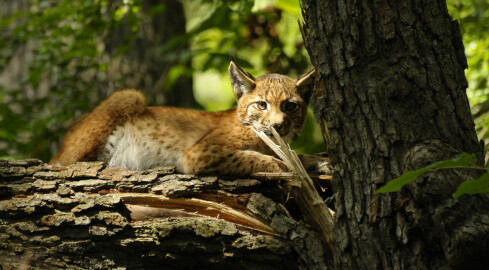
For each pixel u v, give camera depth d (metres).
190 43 18.94
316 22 7.47
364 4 7.17
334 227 7.42
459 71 7.20
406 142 6.86
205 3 15.44
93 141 11.21
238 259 7.99
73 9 15.84
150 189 8.67
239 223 8.50
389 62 7.05
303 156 10.68
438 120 6.90
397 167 6.81
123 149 11.38
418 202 6.44
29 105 17.17
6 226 7.76
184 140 11.42
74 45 16.25
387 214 6.76
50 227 7.80
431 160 6.49
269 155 11.20
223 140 10.90
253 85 11.41
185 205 8.76
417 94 6.96
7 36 17.59
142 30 19.08
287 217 8.06
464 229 5.98
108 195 8.24
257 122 11.06
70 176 8.55
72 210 7.94
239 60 16.03
